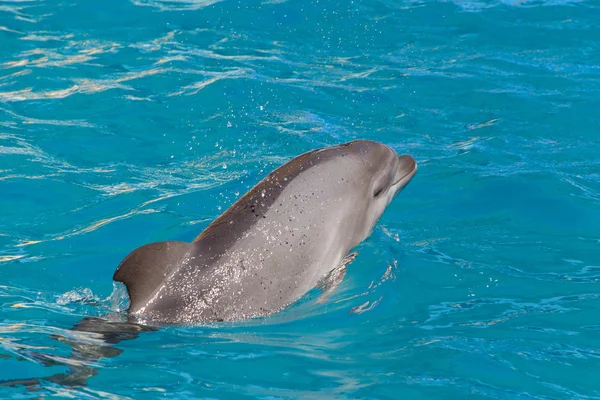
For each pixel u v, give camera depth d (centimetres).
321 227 1499
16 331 1278
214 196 1909
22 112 2341
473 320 1394
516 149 2203
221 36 2973
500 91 2584
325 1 3291
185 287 1338
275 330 1343
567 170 2077
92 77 2591
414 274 1556
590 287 1520
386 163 1673
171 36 2950
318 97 2509
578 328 1367
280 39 2977
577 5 3319
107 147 2167
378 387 1164
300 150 2169
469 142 2250
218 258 1377
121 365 1190
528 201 1898
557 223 1806
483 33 3062
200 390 1138
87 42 2872
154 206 1853
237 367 1207
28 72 2603
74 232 1734
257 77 2619
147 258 1324
